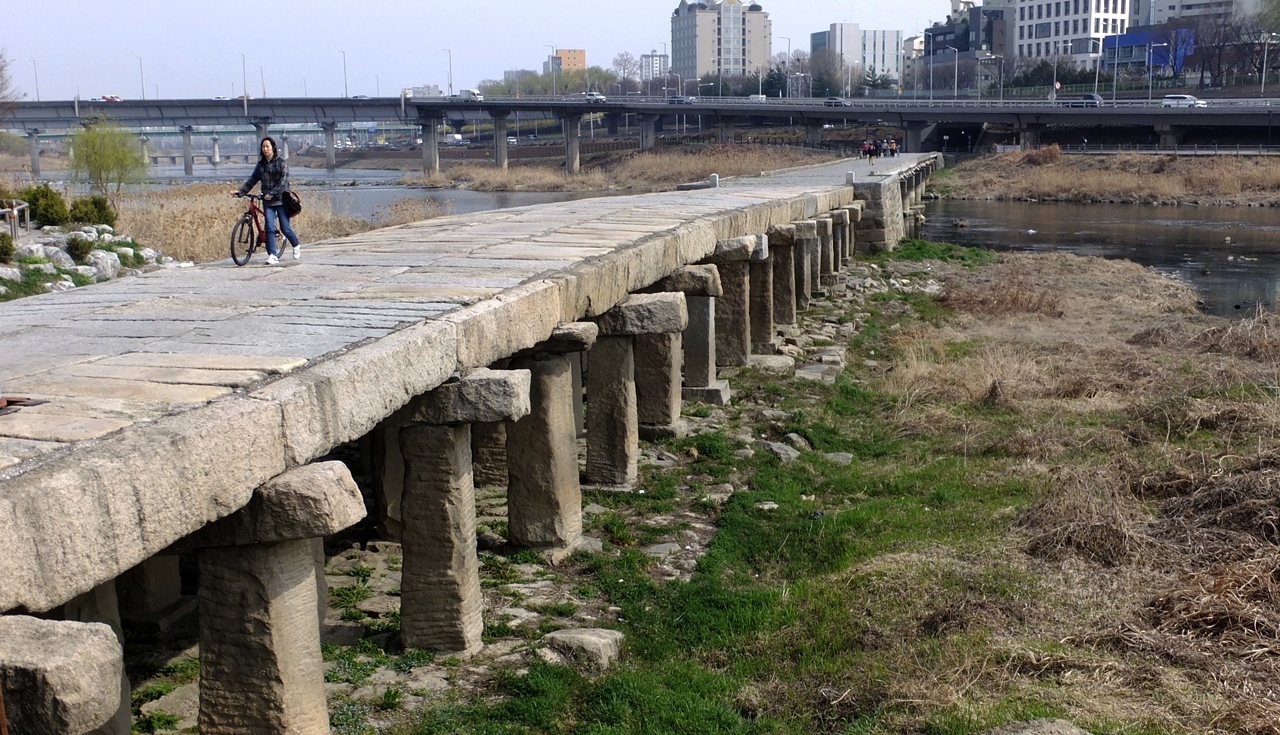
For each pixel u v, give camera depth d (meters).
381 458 10.16
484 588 9.08
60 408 5.41
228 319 8.08
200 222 29.12
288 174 12.05
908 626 8.17
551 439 9.76
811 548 10.41
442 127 145.00
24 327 7.95
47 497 4.23
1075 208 60.69
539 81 170.25
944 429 14.78
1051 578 8.98
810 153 89.69
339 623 8.44
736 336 17.80
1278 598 8.16
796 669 7.80
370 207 55.97
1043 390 16.69
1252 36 106.50
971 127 98.44
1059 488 10.97
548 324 9.38
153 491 4.76
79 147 44.03
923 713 6.89
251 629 5.68
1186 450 12.85
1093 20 137.50
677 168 83.75
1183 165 68.56
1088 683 7.20
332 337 7.18
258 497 5.50
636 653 8.13
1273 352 19.00
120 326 7.91
